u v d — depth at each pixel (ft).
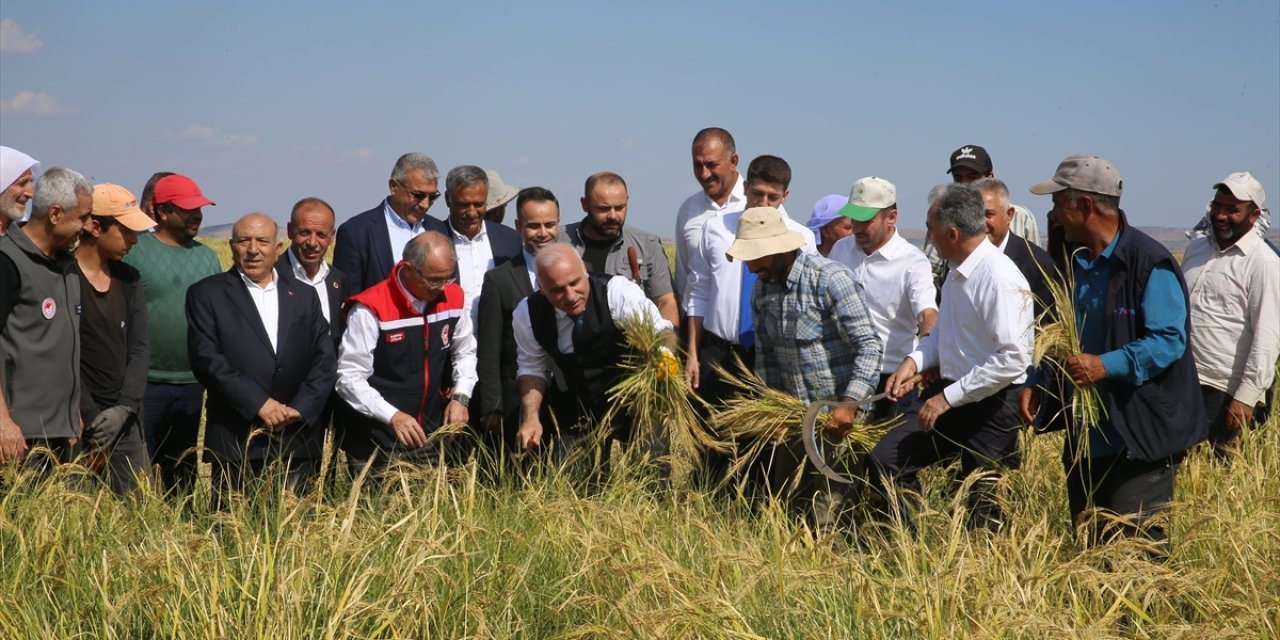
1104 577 15.40
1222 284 22.38
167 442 24.43
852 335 20.54
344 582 15.49
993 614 14.58
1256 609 15.03
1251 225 22.36
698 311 24.99
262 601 14.37
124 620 14.93
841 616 14.69
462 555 16.12
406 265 21.74
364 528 17.33
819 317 20.80
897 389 20.33
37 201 20.13
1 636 14.38
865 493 20.68
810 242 25.04
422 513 18.15
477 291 25.17
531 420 21.76
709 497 20.51
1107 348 17.56
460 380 22.90
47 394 20.39
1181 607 16.39
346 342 21.98
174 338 24.17
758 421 20.67
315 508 18.48
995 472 19.33
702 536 18.11
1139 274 17.28
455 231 25.31
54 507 17.92
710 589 15.33
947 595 14.48
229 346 21.27
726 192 26.43
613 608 15.30
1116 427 17.35
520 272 22.98
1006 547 16.65
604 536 16.92
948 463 21.25
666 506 20.26
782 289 21.07
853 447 21.03
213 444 21.35
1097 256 17.83
